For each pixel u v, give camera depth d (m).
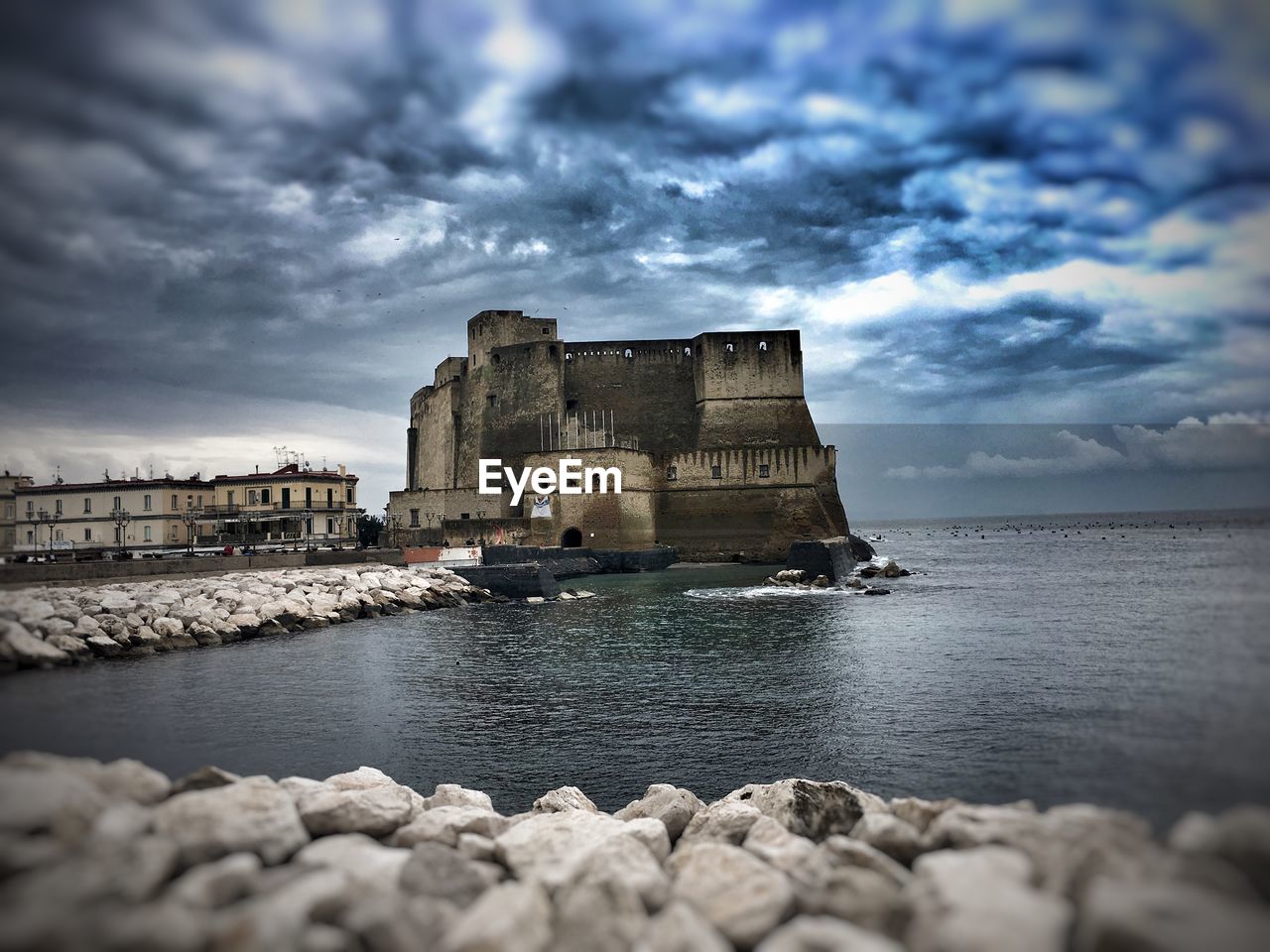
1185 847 5.80
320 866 7.11
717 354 90.62
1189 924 4.75
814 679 22.62
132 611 26.61
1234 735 7.54
